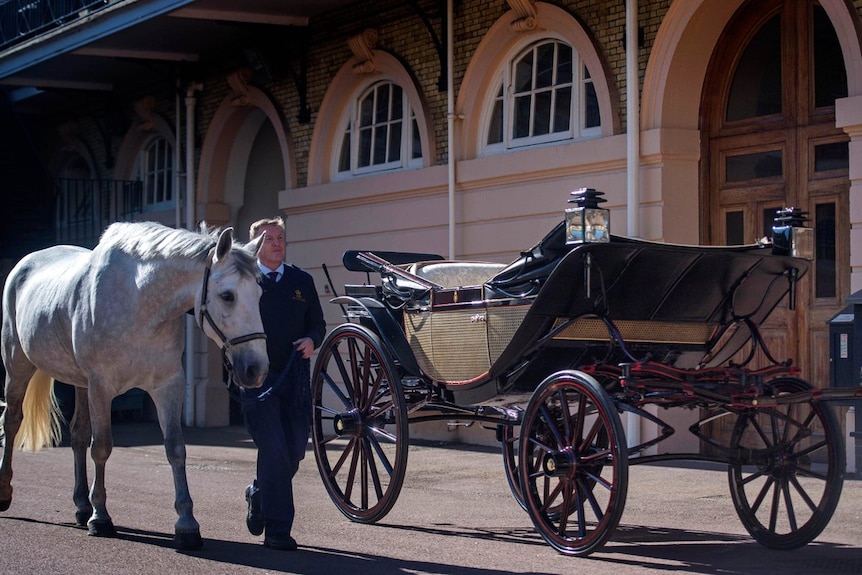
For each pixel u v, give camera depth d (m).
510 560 6.41
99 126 20.67
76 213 20.83
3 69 18.78
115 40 16.78
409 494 9.23
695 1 10.79
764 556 6.52
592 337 6.68
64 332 7.46
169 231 6.91
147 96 19.36
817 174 10.51
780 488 6.80
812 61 10.59
